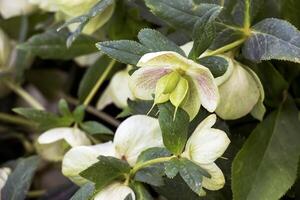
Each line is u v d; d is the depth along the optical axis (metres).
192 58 0.61
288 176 0.65
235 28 0.65
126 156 0.64
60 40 0.76
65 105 0.72
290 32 0.62
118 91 0.74
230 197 0.66
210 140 0.59
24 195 0.70
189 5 0.63
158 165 0.62
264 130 0.67
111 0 0.65
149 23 0.74
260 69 0.68
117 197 0.61
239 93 0.63
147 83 0.61
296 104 0.71
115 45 0.61
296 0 0.67
